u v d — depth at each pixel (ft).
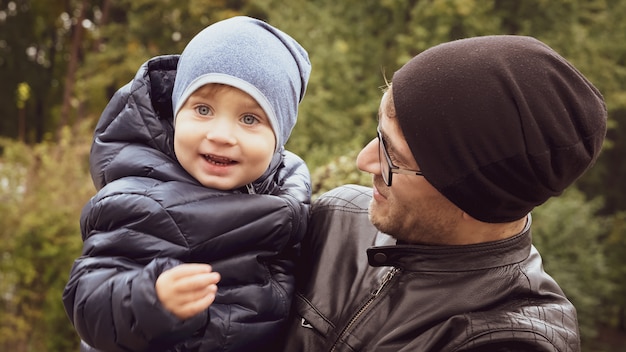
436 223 4.64
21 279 31.65
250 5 58.39
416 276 4.77
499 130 4.20
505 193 4.33
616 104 53.98
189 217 4.76
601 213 62.59
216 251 4.85
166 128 5.32
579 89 4.34
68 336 31.94
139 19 59.57
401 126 4.42
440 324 4.52
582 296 42.80
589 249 44.88
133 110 5.20
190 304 4.25
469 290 4.60
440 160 4.33
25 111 72.64
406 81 4.44
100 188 5.28
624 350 53.36
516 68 4.25
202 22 59.88
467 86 4.23
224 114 4.95
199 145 4.94
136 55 58.34
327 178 10.29
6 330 31.91
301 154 46.03
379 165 4.79
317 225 5.60
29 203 32.71
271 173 5.53
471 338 4.33
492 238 4.74
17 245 31.71
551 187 4.38
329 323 4.99
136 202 4.71
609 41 56.24
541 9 53.98
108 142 5.22
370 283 5.05
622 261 54.44
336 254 5.33
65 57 72.59
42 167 35.50
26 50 70.90
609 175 62.39
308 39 52.60
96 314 4.44
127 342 4.39
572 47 53.11
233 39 4.98
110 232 4.71
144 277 4.33
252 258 4.99
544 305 4.62
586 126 4.30
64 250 31.86
